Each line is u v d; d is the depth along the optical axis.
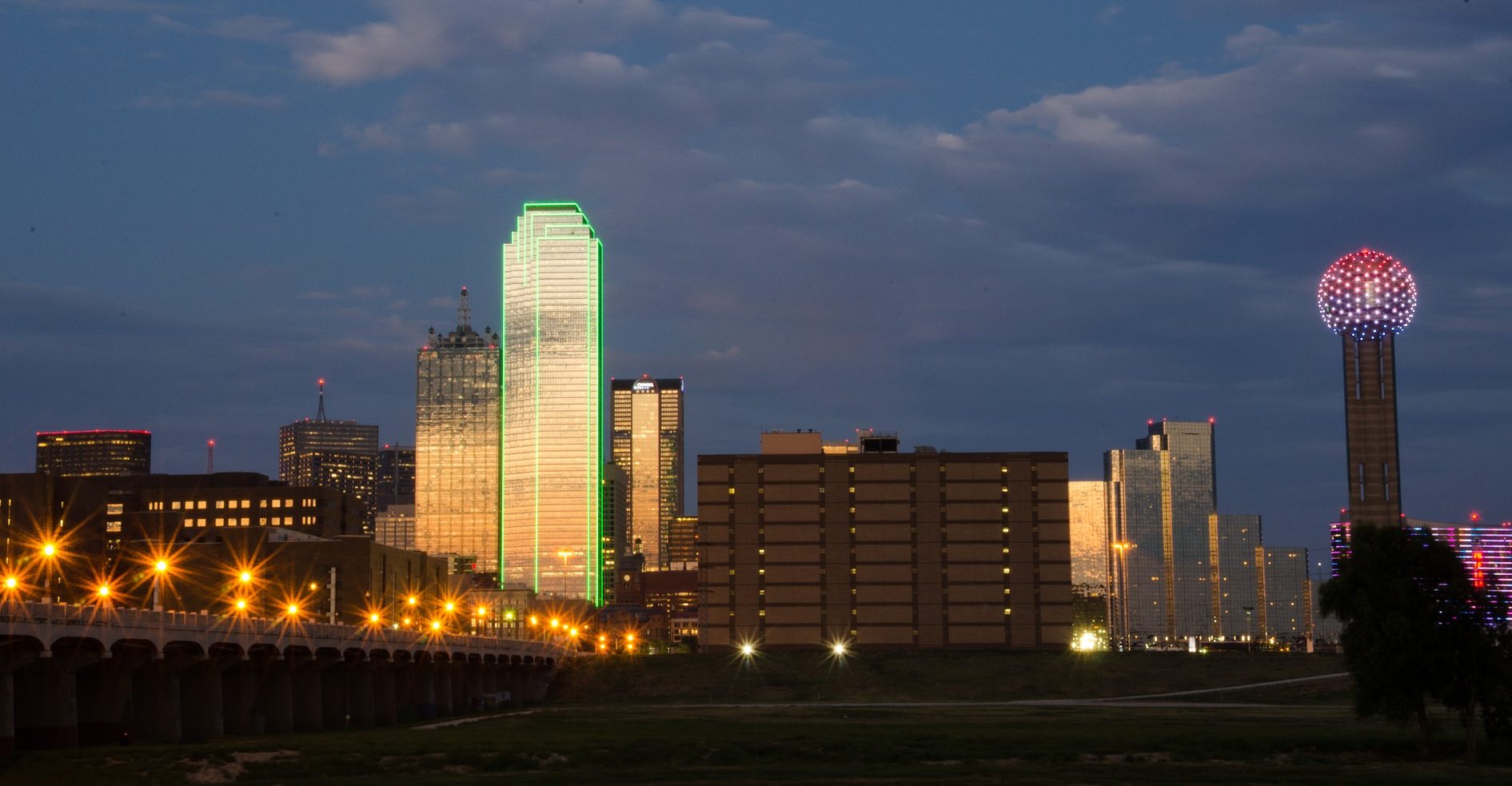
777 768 115.19
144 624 120.06
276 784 105.50
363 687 171.62
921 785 103.19
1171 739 134.25
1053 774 111.12
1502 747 123.19
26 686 114.25
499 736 140.88
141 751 113.00
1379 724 157.38
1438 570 121.94
